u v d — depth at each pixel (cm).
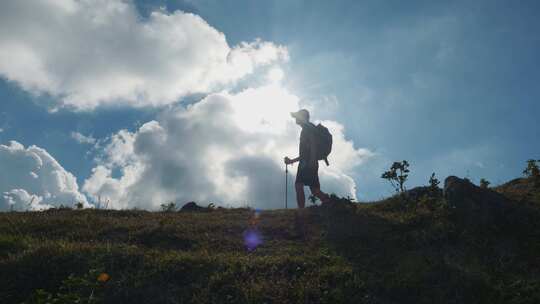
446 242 930
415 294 769
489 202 992
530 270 819
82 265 841
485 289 765
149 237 1084
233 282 793
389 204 1196
